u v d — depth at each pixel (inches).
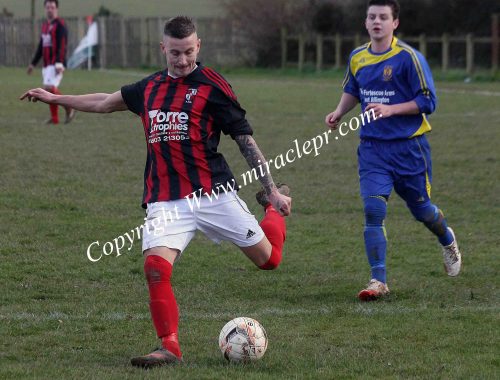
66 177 1574.8
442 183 1594.5
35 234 1168.8
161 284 674.2
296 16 5167.3
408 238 1202.0
